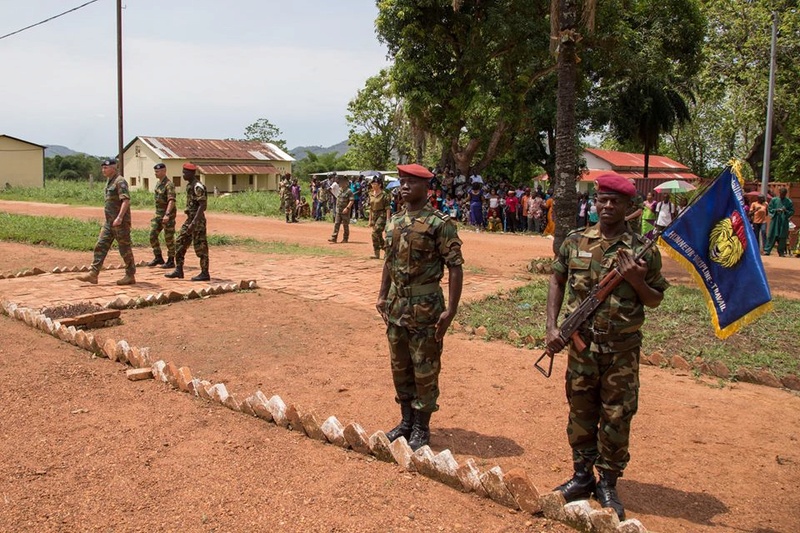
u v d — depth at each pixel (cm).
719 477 413
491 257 1495
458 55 2386
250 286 1012
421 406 438
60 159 7844
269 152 5831
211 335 733
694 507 373
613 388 351
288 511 344
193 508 346
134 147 5238
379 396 549
